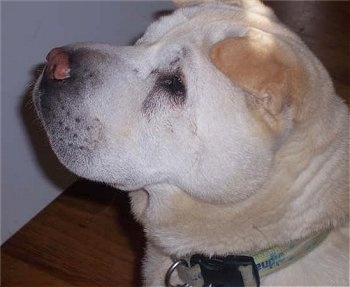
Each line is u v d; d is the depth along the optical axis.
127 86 0.56
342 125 0.57
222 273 0.58
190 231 0.58
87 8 0.84
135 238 0.89
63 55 0.57
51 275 0.84
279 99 0.51
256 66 0.50
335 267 0.58
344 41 1.20
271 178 0.55
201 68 0.54
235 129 0.53
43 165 0.87
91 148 0.56
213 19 0.57
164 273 0.63
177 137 0.55
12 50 0.75
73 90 0.56
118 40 0.92
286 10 1.28
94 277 0.84
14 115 0.79
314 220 0.56
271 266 0.57
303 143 0.55
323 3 1.30
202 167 0.55
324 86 0.56
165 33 0.58
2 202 0.83
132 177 0.57
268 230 0.56
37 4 0.76
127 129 0.56
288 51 0.52
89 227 0.90
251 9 0.61
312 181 0.56
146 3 0.95
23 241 0.88
